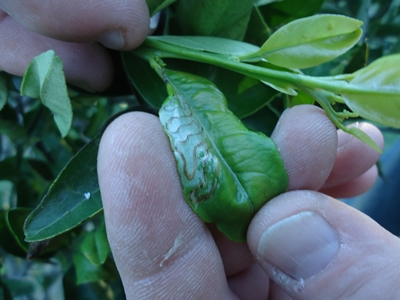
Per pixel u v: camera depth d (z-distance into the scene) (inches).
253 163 2.8
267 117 3.8
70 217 2.8
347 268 2.7
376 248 2.7
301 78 2.7
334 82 2.6
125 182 2.7
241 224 2.9
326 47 2.7
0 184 6.7
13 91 4.3
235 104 3.3
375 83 2.5
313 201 2.8
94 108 5.5
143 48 3.1
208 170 2.8
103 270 4.2
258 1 4.0
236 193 2.8
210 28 3.3
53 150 5.2
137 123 2.8
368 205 7.3
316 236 2.7
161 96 3.2
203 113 2.9
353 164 4.3
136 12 2.8
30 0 2.6
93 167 3.0
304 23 2.6
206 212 2.8
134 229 2.8
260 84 3.3
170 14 3.5
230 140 2.9
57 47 3.2
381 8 5.7
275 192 2.9
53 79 2.5
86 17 2.7
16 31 3.1
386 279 2.6
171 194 2.8
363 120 4.8
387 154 7.4
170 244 2.9
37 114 4.7
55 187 2.9
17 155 4.8
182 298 3.0
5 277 5.8
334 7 5.3
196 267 3.0
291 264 2.8
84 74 3.3
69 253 4.4
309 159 3.0
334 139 3.0
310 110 3.0
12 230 3.8
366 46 4.1
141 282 2.9
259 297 4.4
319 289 2.8
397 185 7.0
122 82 3.7
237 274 4.3
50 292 6.9
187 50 3.0
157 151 2.8
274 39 2.7
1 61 3.2
